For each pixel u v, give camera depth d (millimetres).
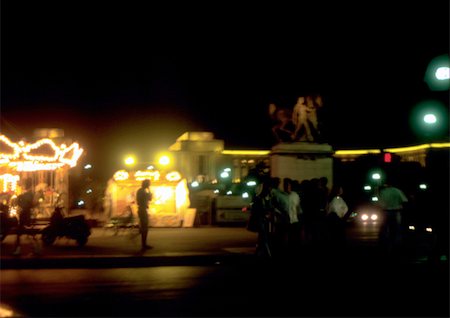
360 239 23391
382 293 12688
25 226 19516
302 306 11156
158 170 28188
